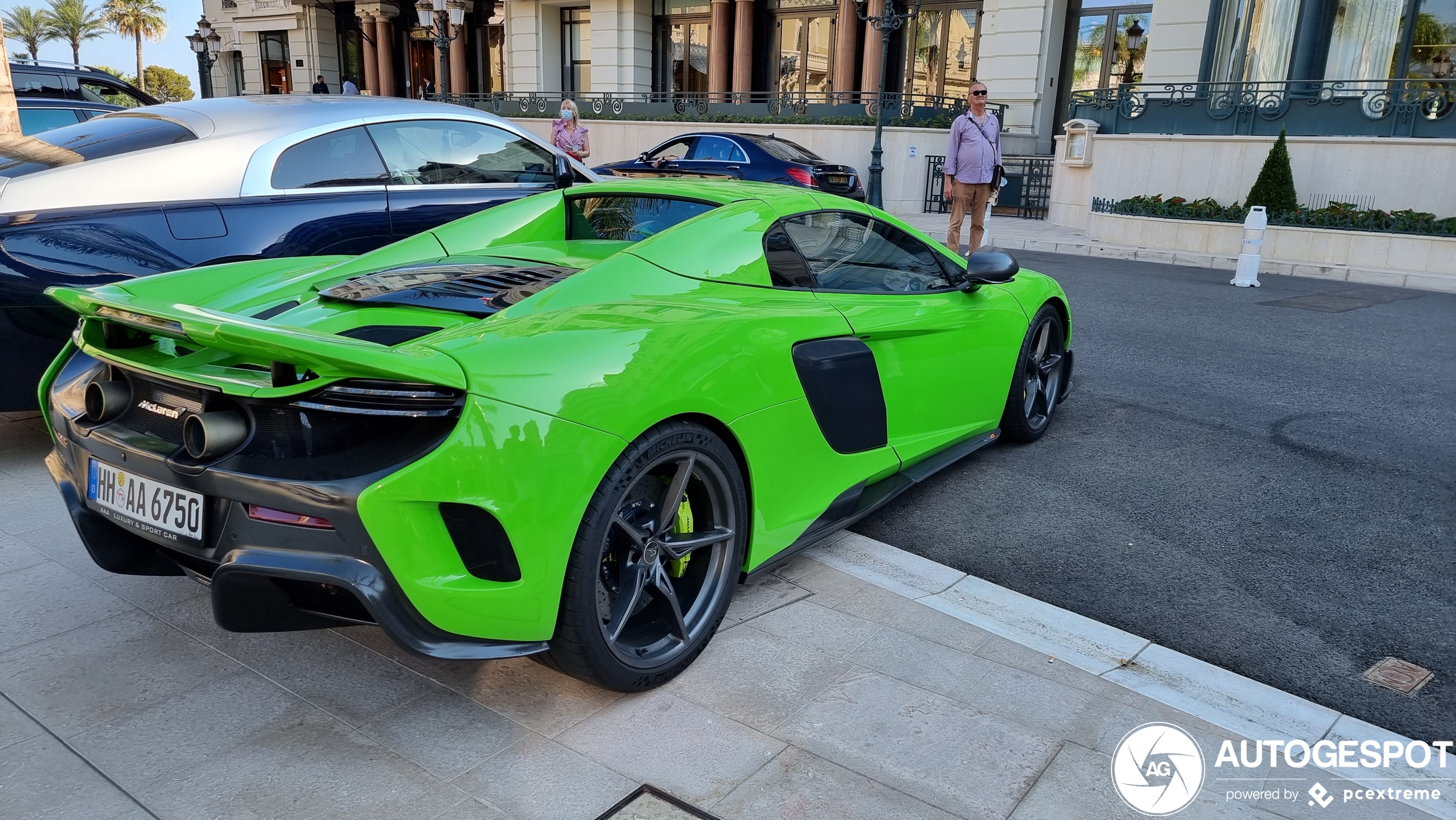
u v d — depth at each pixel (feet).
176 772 6.76
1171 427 15.69
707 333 8.13
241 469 6.60
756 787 6.73
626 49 84.89
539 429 6.68
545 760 6.99
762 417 8.55
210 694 7.77
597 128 72.18
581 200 12.22
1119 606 9.68
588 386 7.02
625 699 7.82
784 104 63.77
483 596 6.63
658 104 69.51
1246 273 32.58
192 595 9.45
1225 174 43.42
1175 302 28.68
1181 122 45.37
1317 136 41.24
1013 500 12.54
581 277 8.75
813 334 9.38
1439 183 38.60
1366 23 44.98
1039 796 6.71
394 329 8.22
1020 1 61.31
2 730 7.20
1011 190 57.47
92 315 7.57
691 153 46.57
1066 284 31.78
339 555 6.41
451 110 17.66
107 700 7.64
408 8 104.68
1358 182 40.47
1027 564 10.66
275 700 7.70
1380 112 40.09
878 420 10.52
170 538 7.12
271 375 6.75
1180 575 10.39
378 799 6.53
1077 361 20.33
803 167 43.42
